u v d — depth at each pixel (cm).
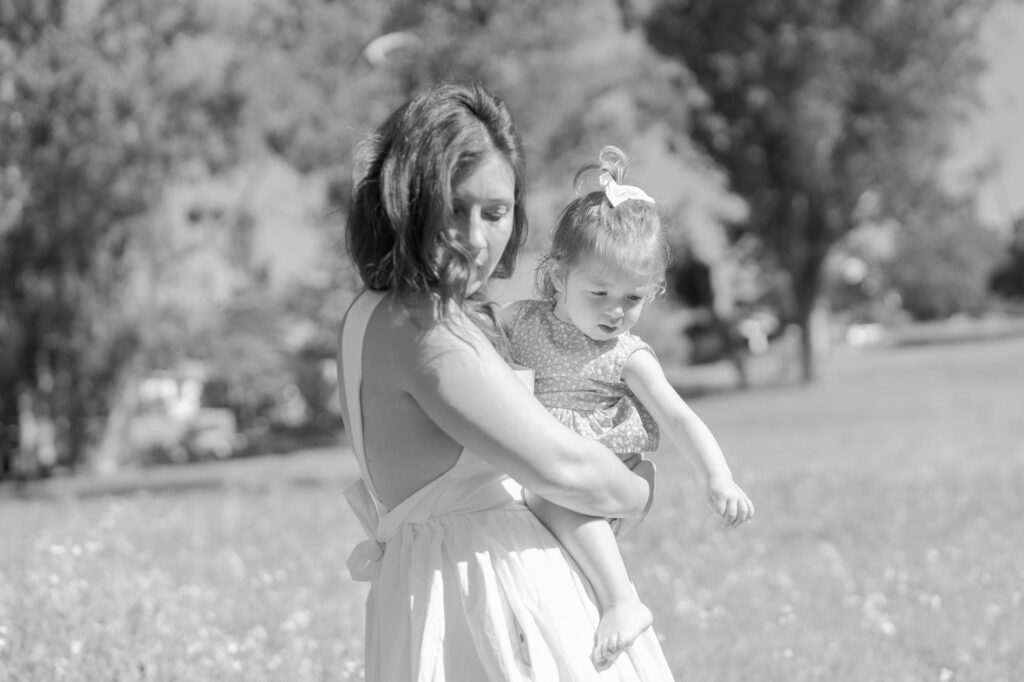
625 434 327
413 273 284
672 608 772
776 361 6275
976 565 927
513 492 306
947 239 6506
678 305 6144
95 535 841
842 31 4062
